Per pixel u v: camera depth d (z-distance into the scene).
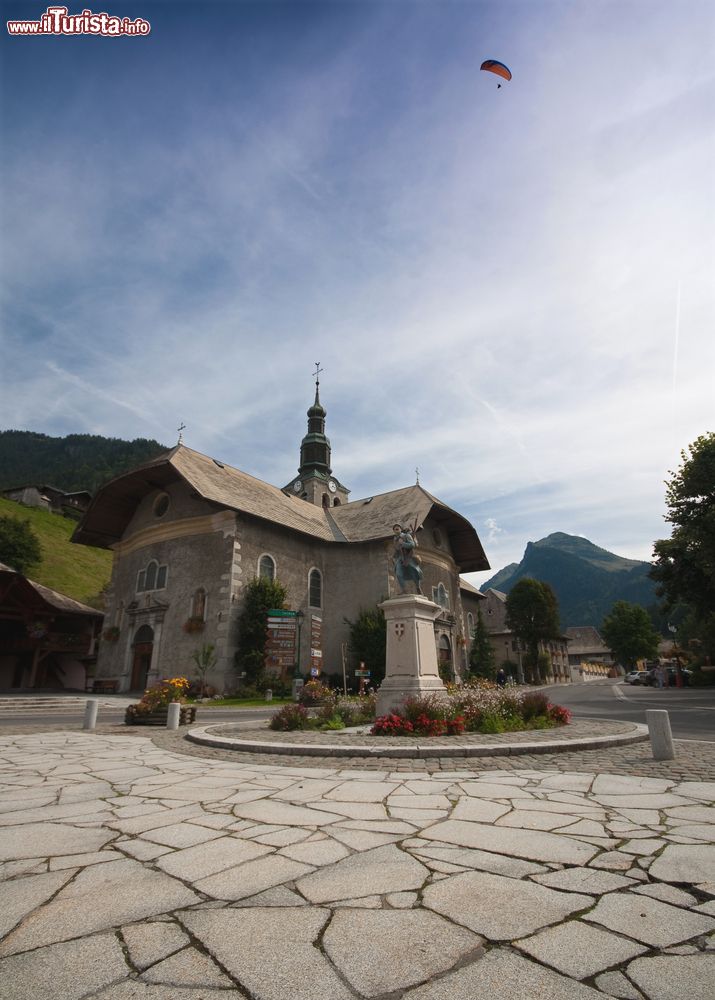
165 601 30.78
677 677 39.59
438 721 10.54
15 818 5.12
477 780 6.68
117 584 34.97
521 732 10.70
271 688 27.52
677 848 4.07
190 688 27.12
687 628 59.94
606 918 2.96
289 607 30.58
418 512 36.22
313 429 53.94
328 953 2.62
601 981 2.36
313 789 6.28
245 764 8.18
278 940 2.75
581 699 28.91
